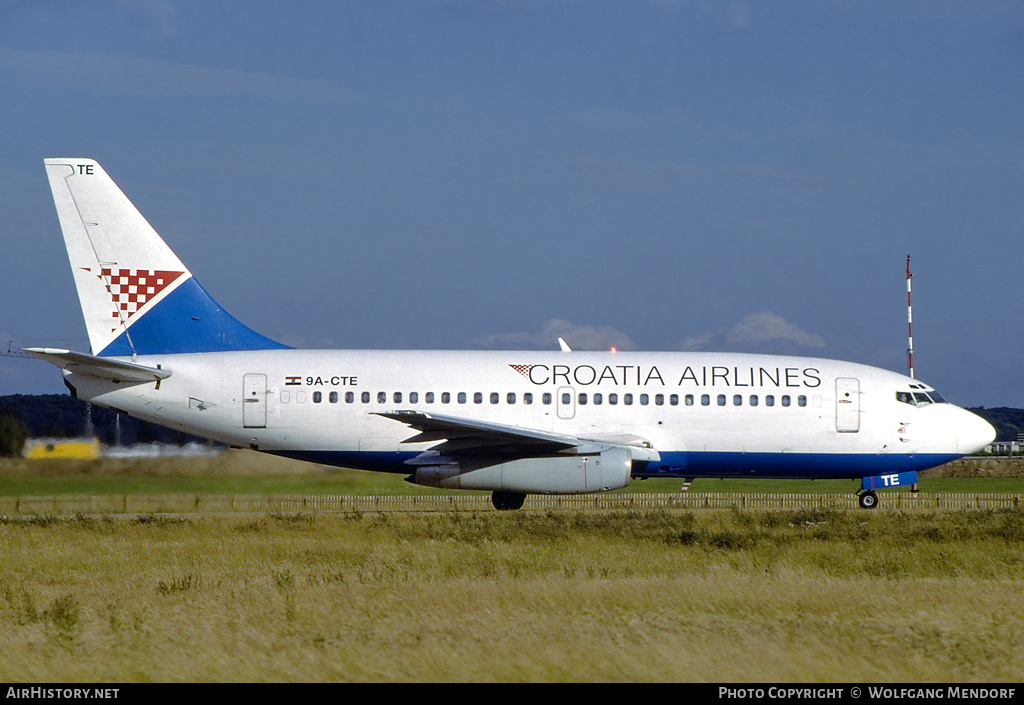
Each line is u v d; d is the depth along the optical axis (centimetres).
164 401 11038
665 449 11275
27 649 4450
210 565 7038
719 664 4209
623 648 4381
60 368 11088
